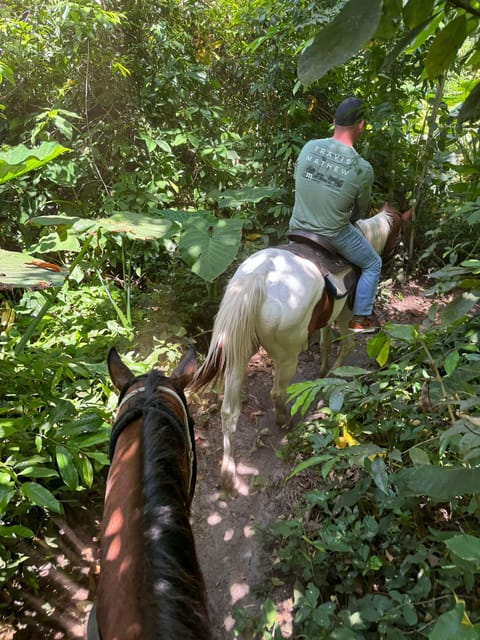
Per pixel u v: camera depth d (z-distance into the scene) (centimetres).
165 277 487
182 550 118
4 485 200
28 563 251
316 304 306
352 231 330
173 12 551
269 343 293
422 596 187
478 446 111
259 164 568
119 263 511
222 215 565
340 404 154
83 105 491
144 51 508
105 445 285
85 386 277
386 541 227
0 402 260
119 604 113
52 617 230
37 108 498
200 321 469
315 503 255
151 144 472
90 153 470
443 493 103
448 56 75
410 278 580
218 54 629
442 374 268
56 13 439
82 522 275
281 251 302
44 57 466
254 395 398
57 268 241
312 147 315
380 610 187
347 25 56
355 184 303
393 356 359
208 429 359
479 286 122
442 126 481
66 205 476
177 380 192
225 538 278
